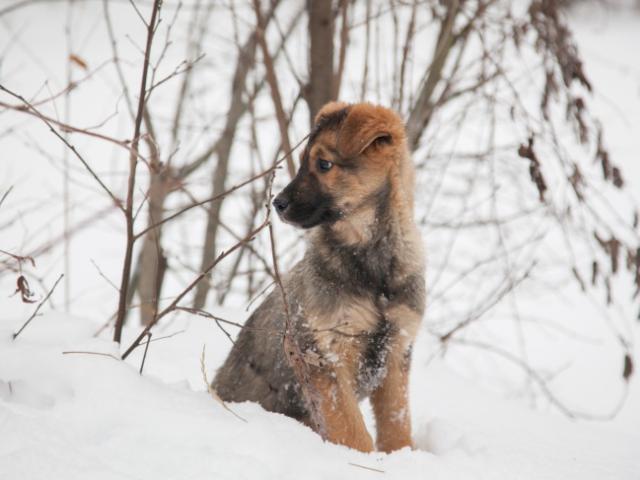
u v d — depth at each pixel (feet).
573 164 41.65
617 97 133.49
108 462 20.42
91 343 25.26
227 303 66.74
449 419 34.12
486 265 63.62
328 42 45.21
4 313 49.29
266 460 21.80
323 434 27.94
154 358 37.04
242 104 58.13
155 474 20.13
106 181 78.43
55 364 24.03
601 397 62.95
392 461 24.43
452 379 41.78
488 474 24.56
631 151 106.93
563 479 24.97
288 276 30.81
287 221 30.07
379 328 29.01
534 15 44.21
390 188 29.89
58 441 20.71
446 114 78.07
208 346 39.60
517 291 59.36
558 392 63.05
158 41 91.97
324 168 29.94
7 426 20.80
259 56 64.13
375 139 29.84
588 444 31.94
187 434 22.20
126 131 85.20
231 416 23.84
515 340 74.23
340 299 28.50
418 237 30.81
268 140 83.87
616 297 84.28
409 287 29.84
